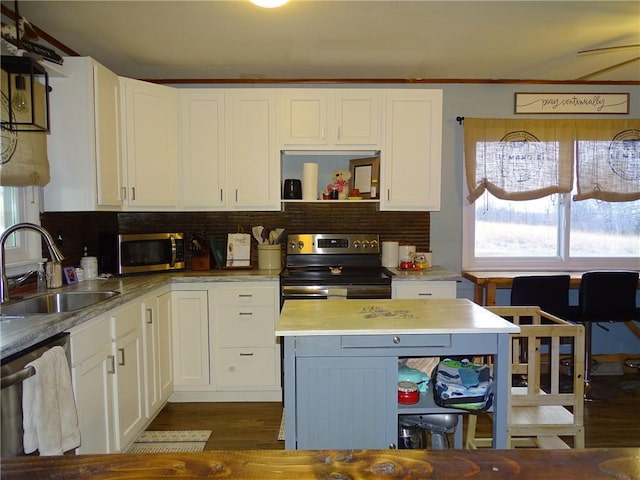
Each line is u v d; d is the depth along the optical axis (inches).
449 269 151.8
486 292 140.7
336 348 70.2
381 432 71.4
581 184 149.8
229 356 124.8
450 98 150.0
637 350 155.6
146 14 98.3
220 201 132.8
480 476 28.2
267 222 148.8
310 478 28.2
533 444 89.2
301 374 70.6
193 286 123.3
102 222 135.1
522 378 116.7
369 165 142.0
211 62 130.0
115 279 116.2
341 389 70.9
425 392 77.1
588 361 133.6
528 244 156.5
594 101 150.5
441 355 71.7
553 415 82.1
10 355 59.3
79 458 30.5
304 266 141.1
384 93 132.7
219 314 123.8
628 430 109.2
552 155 148.9
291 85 147.5
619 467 29.2
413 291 125.0
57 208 104.8
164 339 117.6
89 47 117.9
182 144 131.6
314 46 118.0
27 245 100.9
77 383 74.4
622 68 137.2
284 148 133.0
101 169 107.1
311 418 71.1
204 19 101.1
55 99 103.0
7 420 57.7
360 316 78.1
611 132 149.2
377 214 149.9
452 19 101.7
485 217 155.3
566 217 156.2
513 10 97.2
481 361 89.6
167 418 116.5
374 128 133.3
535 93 149.9
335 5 94.7
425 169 134.3
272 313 124.3
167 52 121.7
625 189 150.1
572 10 97.3
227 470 29.0
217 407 123.1
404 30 107.7
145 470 29.0
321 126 132.8
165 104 127.8
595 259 156.8
